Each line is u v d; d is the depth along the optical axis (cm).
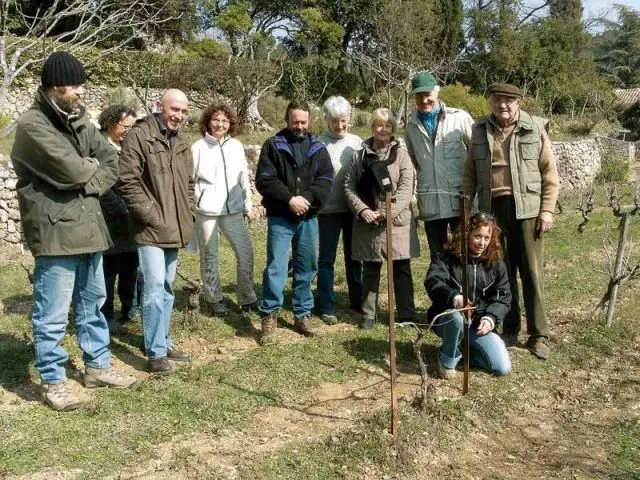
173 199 429
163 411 383
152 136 419
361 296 585
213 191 543
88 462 329
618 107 4053
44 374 381
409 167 514
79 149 366
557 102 3525
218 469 329
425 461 356
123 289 527
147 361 445
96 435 354
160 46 2314
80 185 362
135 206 413
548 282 710
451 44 3189
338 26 2838
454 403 411
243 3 2578
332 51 2861
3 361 445
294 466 335
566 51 3622
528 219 476
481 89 3422
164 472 325
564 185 1995
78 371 437
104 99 1919
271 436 364
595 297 657
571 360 498
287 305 596
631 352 521
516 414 420
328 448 353
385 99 2448
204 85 1781
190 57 2156
